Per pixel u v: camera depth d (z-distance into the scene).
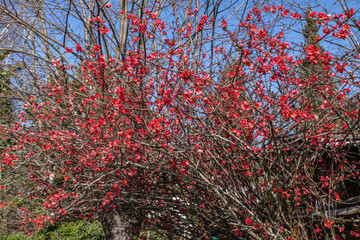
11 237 7.69
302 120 3.96
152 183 5.26
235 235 4.81
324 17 3.81
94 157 4.81
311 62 3.86
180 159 4.48
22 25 5.92
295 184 4.38
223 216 4.93
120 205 5.91
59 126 5.54
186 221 5.70
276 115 4.14
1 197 6.12
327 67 3.80
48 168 5.84
